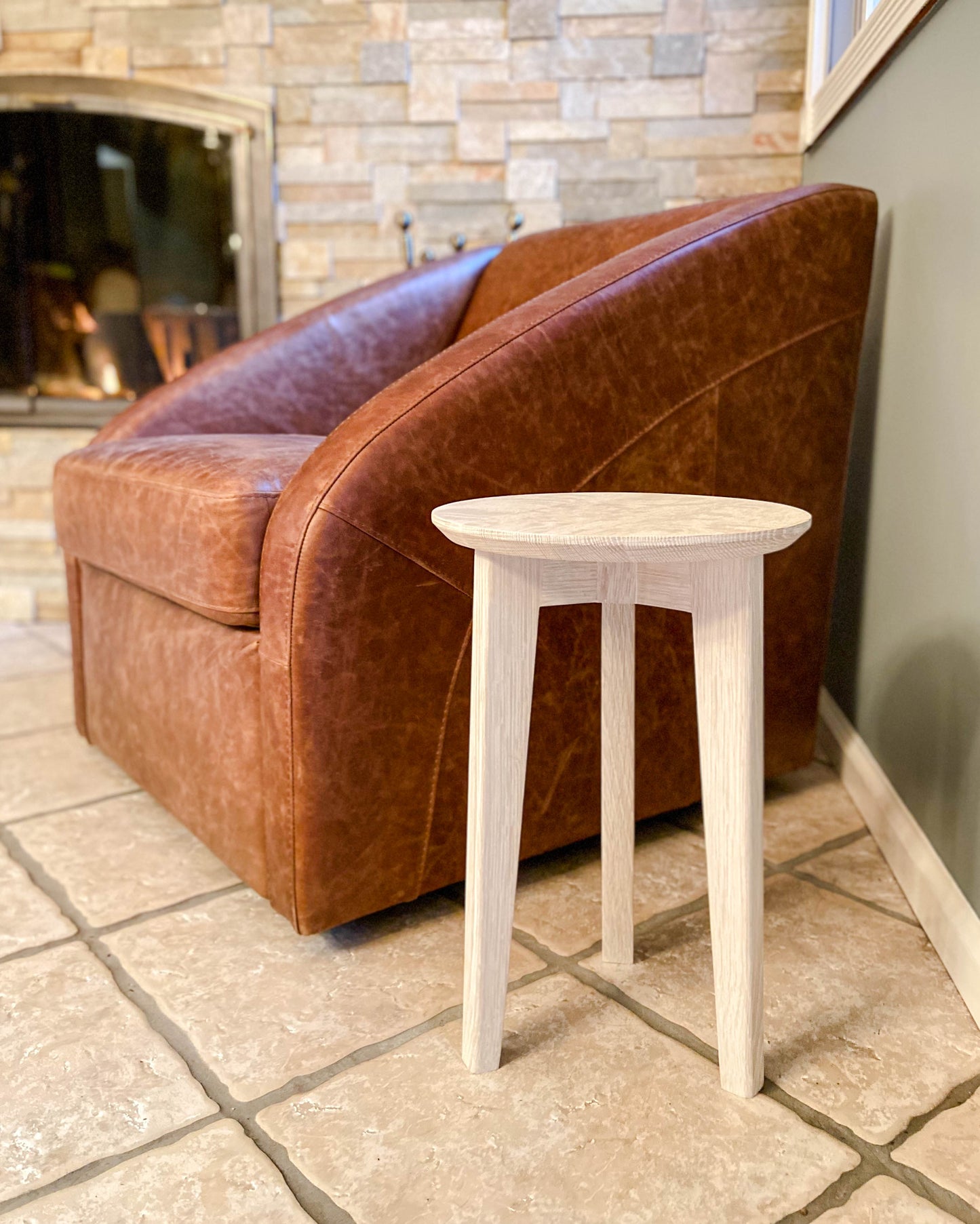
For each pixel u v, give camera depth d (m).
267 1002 0.98
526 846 1.17
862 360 1.49
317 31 2.32
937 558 1.14
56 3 2.36
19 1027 0.95
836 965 1.03
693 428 1.14
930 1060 0.88
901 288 1.29
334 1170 0.76
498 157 2.33
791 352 1.21
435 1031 0.93
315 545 0.93
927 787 1.16
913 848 1.16
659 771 1.28
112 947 1.08
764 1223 0.71
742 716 0.76
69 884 1.23
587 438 1.06
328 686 0.97
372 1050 0.91
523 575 0.79
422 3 2.28
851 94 1.52
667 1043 0.91
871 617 1.43
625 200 2.32
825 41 1.86
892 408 1.33
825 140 1.80
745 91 2.23
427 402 0.97
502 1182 0.75
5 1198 0.74
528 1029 0.93
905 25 1.23
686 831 1.36
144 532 1.16
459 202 2.37
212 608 1.06
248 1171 0.76
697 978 1.01
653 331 1.08
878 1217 0.71
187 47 2.36
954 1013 0.95
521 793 0.83
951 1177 0.75
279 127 2.38
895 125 1.33
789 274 1.19
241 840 1.12
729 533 0.69
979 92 1.02
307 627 0.95
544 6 2.25
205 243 2.61
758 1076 0.84
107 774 1.58
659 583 0.81
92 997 0.99
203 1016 0.96
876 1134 0.79
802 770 1.57
